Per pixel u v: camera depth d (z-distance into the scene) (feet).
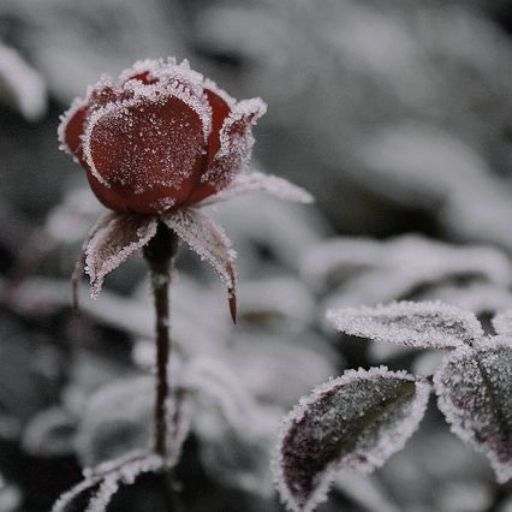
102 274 1.10
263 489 1.37
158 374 1.21
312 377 1.64
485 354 1.04
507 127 4.32
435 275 1.49
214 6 3.66
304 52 3.49
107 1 2.79
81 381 1.59
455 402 1.02
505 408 1.01
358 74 3.55
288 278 2.16
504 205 3.38
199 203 1.15
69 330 1.65
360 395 1.03
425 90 3.90
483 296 1.41
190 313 1.63
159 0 3.22
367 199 3.51
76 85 2.39
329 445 1.02
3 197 2.15
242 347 1.64
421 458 1.97
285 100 3.51
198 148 1.11
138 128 1.10
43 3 2.54
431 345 1.06
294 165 3.43
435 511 1.66
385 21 3.82
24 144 2.27
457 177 3.63
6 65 1.46
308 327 1.99
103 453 1.36
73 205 1.59
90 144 1.11
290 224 2.45
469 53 4.10
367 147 3.69
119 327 1.55
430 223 3.53
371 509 1.39
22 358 1.63
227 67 3.53
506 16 5.13
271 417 1.43
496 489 1.44
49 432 1.47
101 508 1.16
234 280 1.12
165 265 1.17
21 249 1.98
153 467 1.22
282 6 3.55
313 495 1.01
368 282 1.55
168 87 1.10
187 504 1.42
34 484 1.47
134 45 2.82
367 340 2.00
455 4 4.60
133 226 1.12
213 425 1.38
